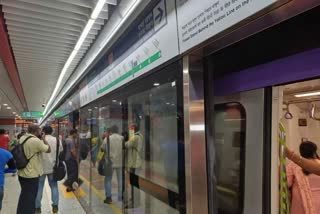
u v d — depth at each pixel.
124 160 3.50
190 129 1.79
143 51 2.48
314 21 1.33
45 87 9.60
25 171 4.11
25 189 4.12
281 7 1.12
